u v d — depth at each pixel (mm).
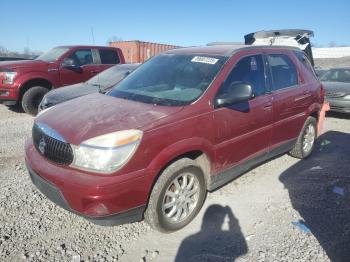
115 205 2807
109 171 2770
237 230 3436
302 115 5113
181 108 3334
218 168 3715
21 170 4781
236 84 3576
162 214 3201
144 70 4418
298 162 5430
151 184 3008
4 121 8078
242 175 4816
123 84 4293
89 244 3168
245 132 3957
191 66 4016
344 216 3729
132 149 2842
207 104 3480
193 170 3400
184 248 3143
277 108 4453
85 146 2822
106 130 2906
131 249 3115
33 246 3102
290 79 4922
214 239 3281
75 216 3615
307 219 3660
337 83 10031
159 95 3711
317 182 4633
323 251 3102
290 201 4066
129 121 3047
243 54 4152
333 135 7289
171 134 3107
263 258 3000
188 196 3445
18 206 3764
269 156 4648
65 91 7273
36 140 3365
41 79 8992
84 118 3199
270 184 4543
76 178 2807
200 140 3367
